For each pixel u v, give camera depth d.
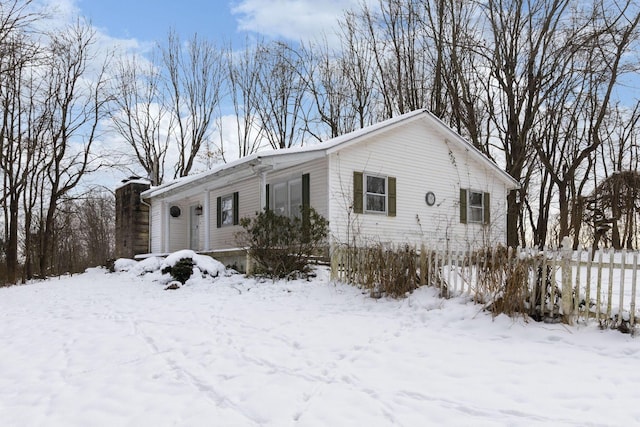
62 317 7.73
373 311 7.11
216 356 5.05
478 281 6.55
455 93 21.22
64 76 20.08
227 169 12.43
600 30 17.36
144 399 3.89
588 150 18.30
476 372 4.36
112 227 35.91
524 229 25.88
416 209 14.08
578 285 5.70
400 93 23.41
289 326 6.35
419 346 5.25
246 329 6.26
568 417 3.34
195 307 7.93
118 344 5.67
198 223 18.59
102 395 4.02
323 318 6.75
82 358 5.14
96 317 7.55
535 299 6.02
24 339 6.20
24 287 13.95
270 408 3.63
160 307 8.12
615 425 3.19
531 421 3.28
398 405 3.63
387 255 7.96
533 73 19.17
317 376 4.36
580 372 4.28
